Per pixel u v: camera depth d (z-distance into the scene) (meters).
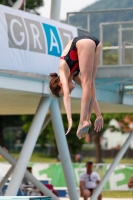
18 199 19.91
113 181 59.69
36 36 30.20
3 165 51.31
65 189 55.12
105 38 35.91
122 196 56.16
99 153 103.94
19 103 35.75
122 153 41.56
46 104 31.41
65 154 33.25
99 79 34.56
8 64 28.02
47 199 20.47
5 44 27.88
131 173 59.31
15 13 28.94
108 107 42.44
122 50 35.41
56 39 31.91
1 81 26.98
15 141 176.25
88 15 36.44
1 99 33.31
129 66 33.59
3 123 107.56
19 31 28.91
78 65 17.48
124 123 98.62
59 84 17.48
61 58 17.50
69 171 33.62
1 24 27.80
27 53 29.38
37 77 29.06
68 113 16.84
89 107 17.80
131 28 35.28
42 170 61.16
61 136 32.94
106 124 95.75
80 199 53.19
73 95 32.97
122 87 38.94
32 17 30.23
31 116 88.62
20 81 28.25
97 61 17.48
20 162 30.00
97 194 39.41
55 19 35.22
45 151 156.88
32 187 46.16
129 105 40.75
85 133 17.72
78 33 34.84
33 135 30.78
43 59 30.62
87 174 45.12
